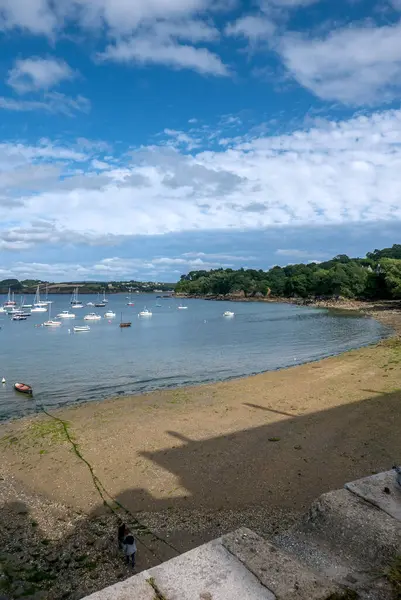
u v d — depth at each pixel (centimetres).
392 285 12662
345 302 13950
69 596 1001
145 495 1470
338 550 438
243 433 2047
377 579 376
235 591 330
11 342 6894
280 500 1405
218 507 1378
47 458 1798
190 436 2023
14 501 1458
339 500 512
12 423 2366
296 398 2684
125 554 1130
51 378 3750
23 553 1168
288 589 334
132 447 1897
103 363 4559
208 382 3434
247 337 6862
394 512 482
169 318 12000
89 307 18512
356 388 2850
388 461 1655
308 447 1838
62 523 1314
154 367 4250
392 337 5903
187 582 339
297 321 9431
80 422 2303
